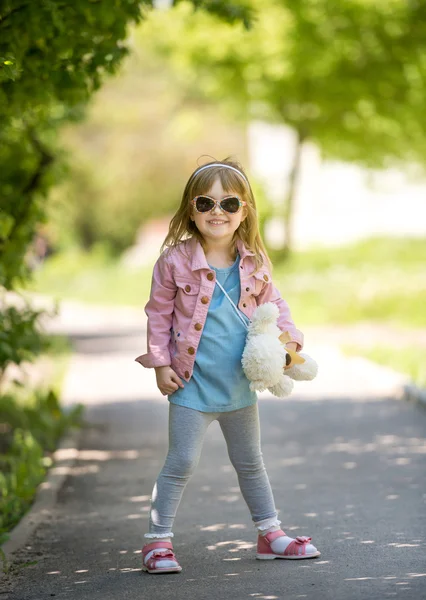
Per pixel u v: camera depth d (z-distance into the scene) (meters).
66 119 12.69
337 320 26.70
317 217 46.50
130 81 68.56
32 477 9.59
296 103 36.66
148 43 35.94
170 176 68.31
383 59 32.72
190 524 7.75
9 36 7.93
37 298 44.88
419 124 35.47
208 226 6.26
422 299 27.06
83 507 8.64
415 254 38.06
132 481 9.75
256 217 6.40
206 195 6.25
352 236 46.06
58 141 13.92
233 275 6.36
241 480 6.55
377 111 34.91
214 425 13.16
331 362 19.25
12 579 6.43
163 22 34.09
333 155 39.75
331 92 34.59
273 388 6.39
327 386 16.42
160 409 14.73
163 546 6.36
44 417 12.51
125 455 11.22
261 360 6.10
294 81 34.44
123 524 7.94
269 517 6.56
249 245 6.40
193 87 64.62
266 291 6.46
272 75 33.84
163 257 6.36
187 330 6.25
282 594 5.73
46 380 17.84
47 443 11.89
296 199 38.62
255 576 6.16
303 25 31.36
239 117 40.53
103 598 5.86
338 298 27.62
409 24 31.45
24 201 11.02
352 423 12.83
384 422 12.84
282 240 39.41
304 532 7.34
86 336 27.94
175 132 46.84
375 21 31.12
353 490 8.85
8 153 11.05
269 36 31.95
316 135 37.72
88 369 19.91
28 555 7.07
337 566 6.31
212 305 6.27
